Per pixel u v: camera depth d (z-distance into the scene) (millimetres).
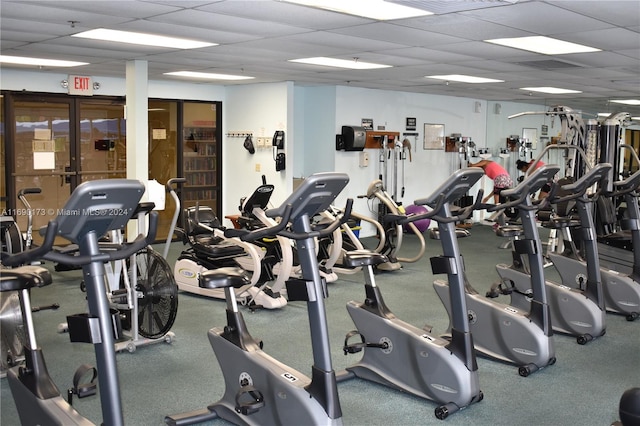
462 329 3863
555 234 8484
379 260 4113
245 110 10211
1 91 8188
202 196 10461
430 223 10938
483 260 8906
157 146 9898
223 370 3670
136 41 5953
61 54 6805
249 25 5062
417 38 5598
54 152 8742
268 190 6465
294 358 4715
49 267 7914
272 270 6621
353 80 9383
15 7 4500
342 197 10602
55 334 5188
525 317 4648
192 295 6688
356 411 3820
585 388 4273
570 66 7418
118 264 5125
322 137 10547
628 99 12148
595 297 5402
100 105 9102
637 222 6035
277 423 3352
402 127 11484
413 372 4027
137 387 4121
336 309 6125
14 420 3570
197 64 7574
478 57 6770
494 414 3818
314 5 4363
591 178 5074
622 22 4746
